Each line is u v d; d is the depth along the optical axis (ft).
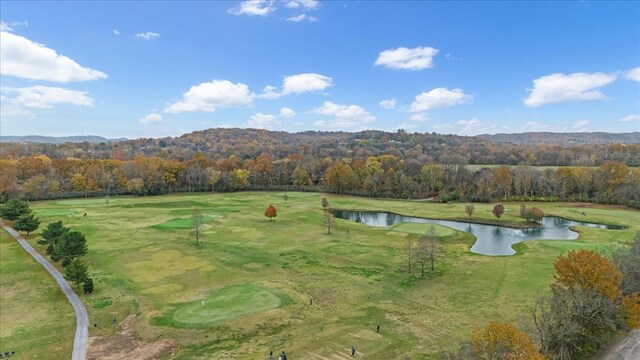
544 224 367.25
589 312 129.29
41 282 207.62
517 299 179.01
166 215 387.14
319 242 284.61
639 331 142.20
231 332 148.77
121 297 186.39
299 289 192.34
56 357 136.26
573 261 138.10
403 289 193.16
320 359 130.00
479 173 589.73
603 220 366.22
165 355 135.64
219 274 214.90
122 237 294.05
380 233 315.58
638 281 148.66
